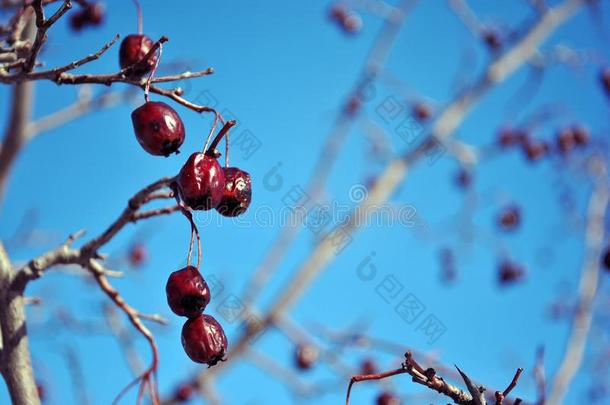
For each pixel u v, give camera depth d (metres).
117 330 0.67
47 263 0.45
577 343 0.74
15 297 0.44
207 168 0.42
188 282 0.42
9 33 0.45
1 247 0.45
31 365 0.44
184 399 0.75
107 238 0.45
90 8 0.55
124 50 0.44
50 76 0.42
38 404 0.44
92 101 0.68
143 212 0.45
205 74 0.43
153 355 0.45
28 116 0.66
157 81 0.42
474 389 0.41
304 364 0.79
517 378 0.41
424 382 0.41
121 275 0.46
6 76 0.42
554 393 0.71
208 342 0.42
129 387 0.45
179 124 0.42
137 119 0.42
